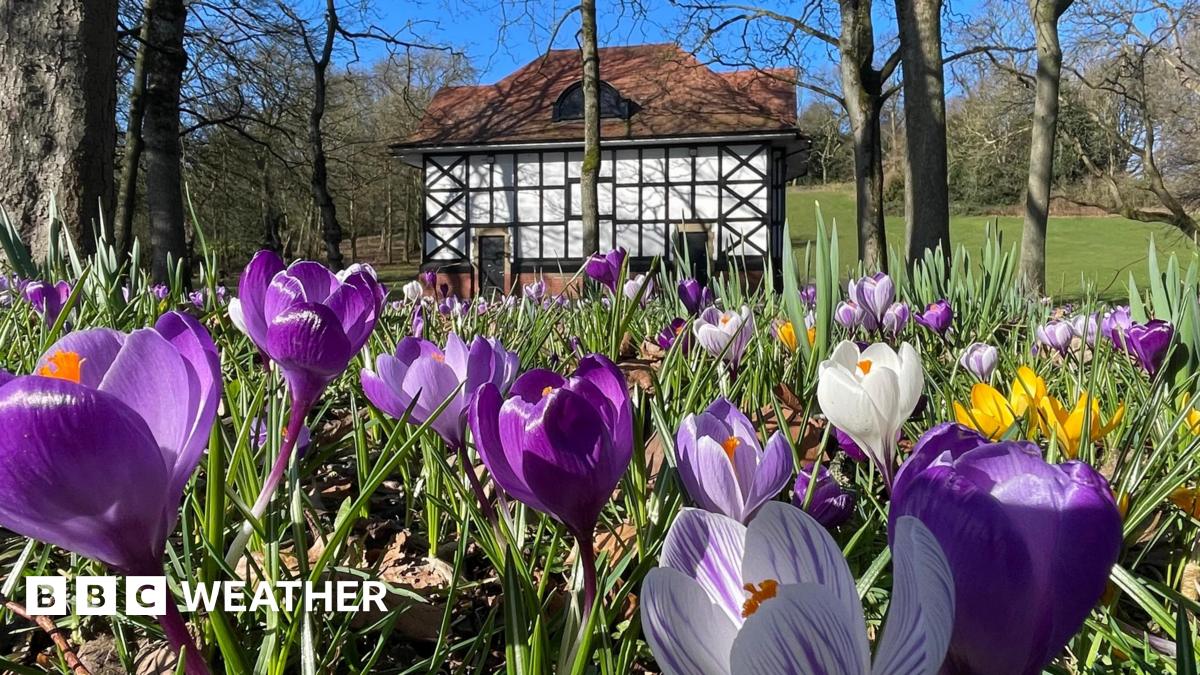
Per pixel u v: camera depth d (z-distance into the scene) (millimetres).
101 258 3006
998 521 421
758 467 786
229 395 1362
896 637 387
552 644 937
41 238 5203
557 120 21672
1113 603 1058
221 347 2117
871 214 15008
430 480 1419
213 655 944
